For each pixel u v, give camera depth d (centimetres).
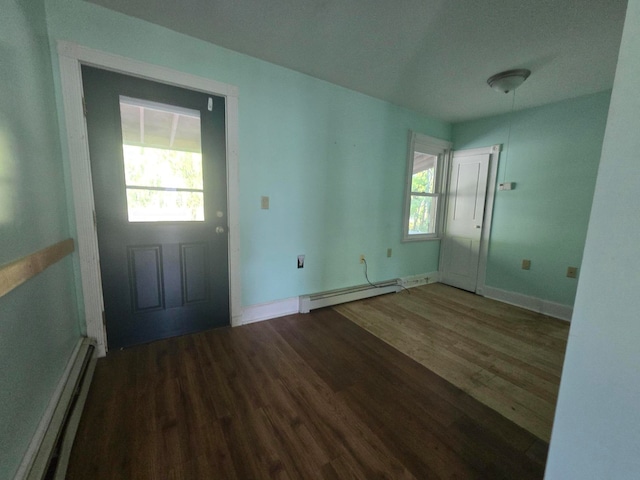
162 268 198
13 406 91
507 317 267
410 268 354
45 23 145
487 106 292
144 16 165
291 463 111
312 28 173
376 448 119
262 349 196
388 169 309
